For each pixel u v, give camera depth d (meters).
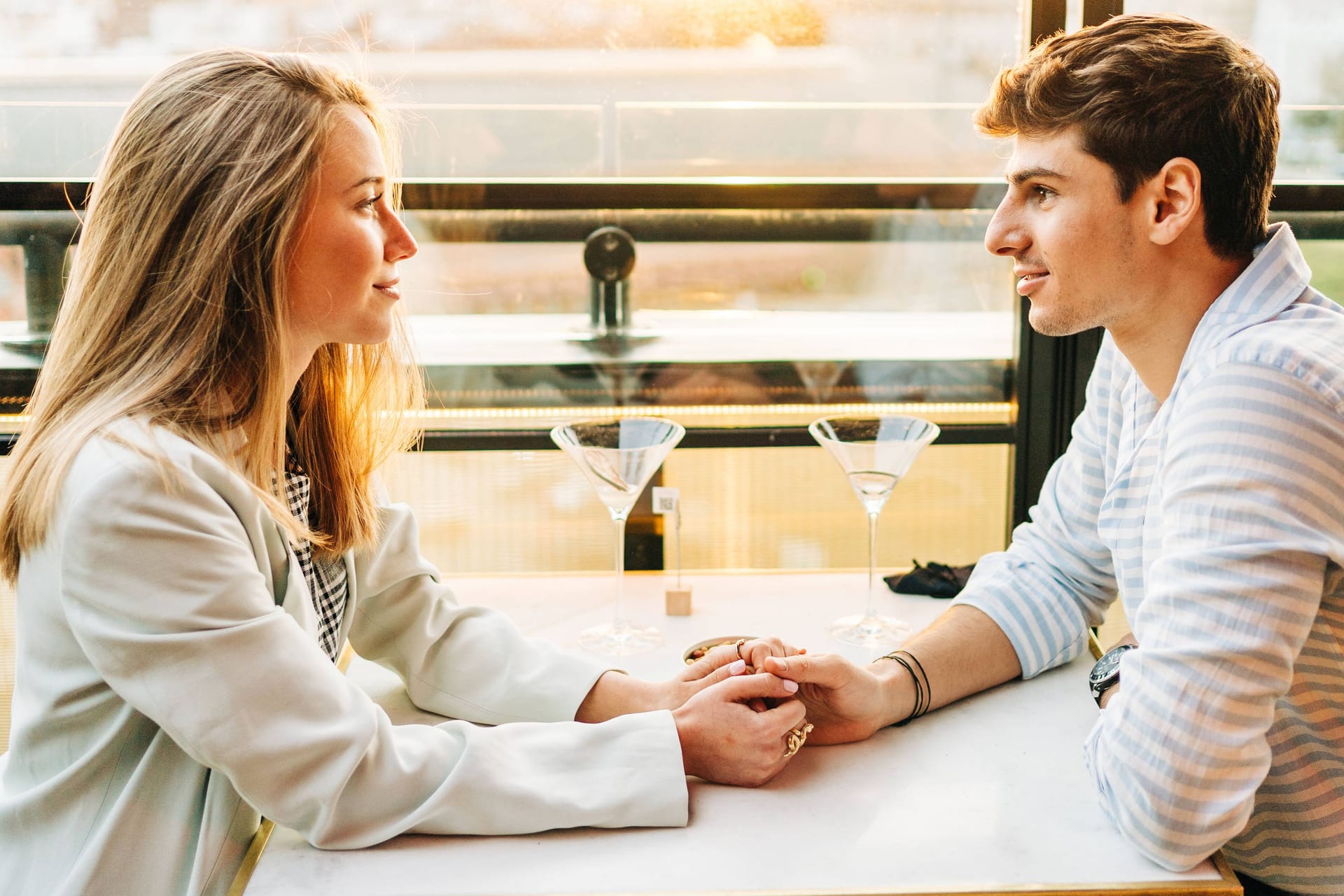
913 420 1.27
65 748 0.88
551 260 1.77
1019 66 0.93
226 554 0.82
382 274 0.97
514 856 0.83
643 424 1.29
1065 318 0.94
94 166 1.70
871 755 0.99
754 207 1.76
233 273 0.87
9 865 0.87
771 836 0.85
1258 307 0.89
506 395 1.80
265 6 1.68
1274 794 0.93
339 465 1.08
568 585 1.46
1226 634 0.79
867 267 1.80
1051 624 1.14
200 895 0.83
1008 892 0.78
